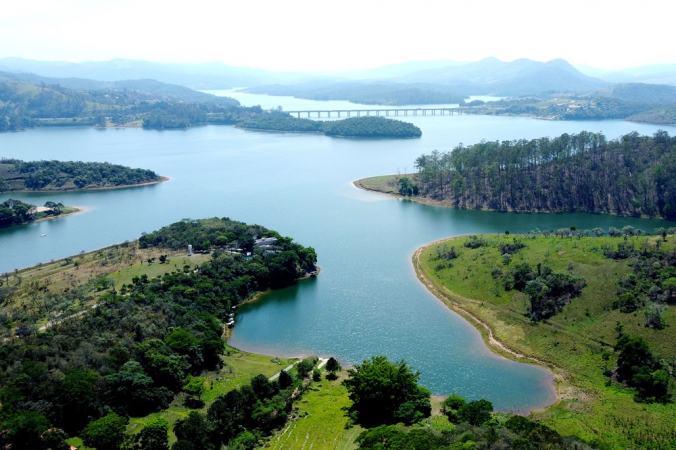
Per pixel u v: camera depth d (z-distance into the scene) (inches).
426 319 7106.3
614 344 5812.0
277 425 4835.1
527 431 4168.3
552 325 6441.9
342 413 5007.4
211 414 4579.2
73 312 6387.8
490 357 6107.3
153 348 5561.0
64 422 4495.6
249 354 6392.7
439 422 4724.4
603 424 4628.4
